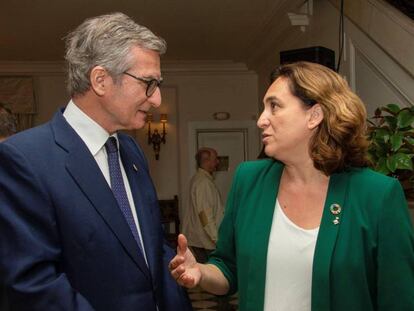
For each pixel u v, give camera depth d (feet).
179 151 26.32
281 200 4.39
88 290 3.90
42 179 3.83
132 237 4.16
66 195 3.90
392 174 7.91
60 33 19.69
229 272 4.90
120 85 4.15
